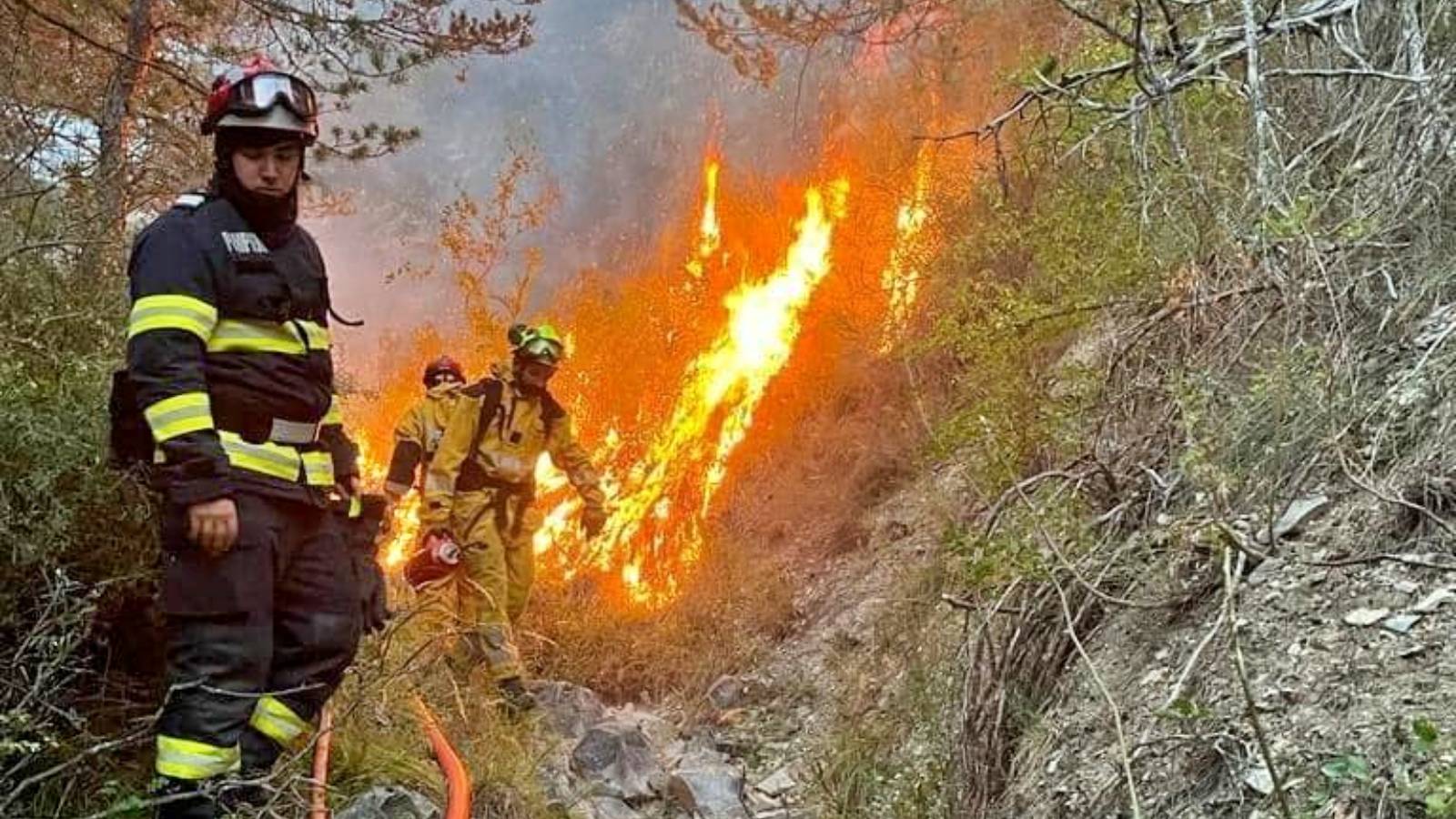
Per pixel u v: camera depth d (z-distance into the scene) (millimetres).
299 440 2891
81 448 3045
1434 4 3588
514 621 5566
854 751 4434
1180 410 3502
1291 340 3371
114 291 3656
